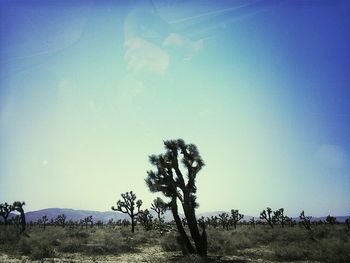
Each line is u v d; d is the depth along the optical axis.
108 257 17.72
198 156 17.45
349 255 14.63
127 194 41.44
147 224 42.03
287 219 52.19
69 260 16.14
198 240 16.67
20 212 33.09
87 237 30.00
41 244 19.28
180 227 17.19
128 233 36.59
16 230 31.86
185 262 14.58
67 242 21.31
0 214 38.97
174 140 17.58
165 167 17.30
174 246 20.94
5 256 17.70
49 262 15.30
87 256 17.97
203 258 15.05
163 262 15.63
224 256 17.58
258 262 15.27
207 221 62.53
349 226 37.66
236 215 57.19
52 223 82.50
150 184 17.38
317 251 16.62
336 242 16.69
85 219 73.25
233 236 26.02
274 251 18.08
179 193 17.39
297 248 17.58
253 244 23.58
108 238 25.02
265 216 52.59
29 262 15.14
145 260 16.41
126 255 18.59
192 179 17.19
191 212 16.89
